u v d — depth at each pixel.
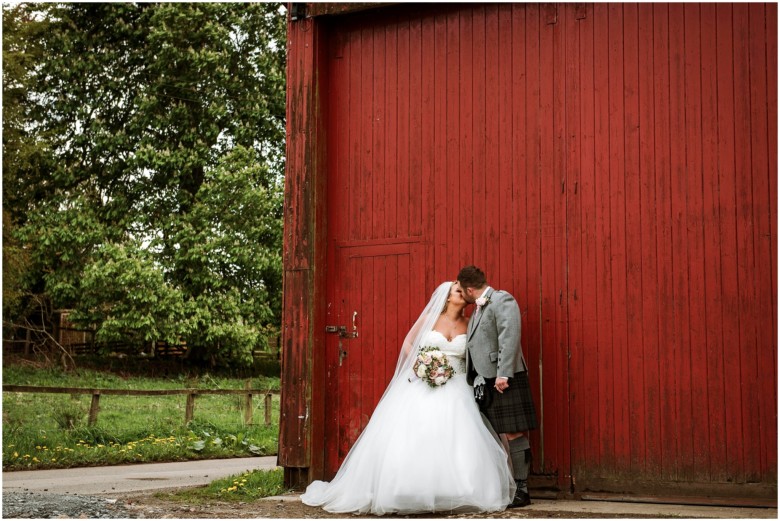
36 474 8.85
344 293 6.75
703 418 5.53
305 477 6.57
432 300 6.09
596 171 5.97
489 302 5.85
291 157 6.82
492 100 6.36
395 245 6.59
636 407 5.71
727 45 5.66
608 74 5.99
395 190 6.64
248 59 23.58
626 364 5.77
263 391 14.55
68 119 22.70
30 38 21.61
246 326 21.42
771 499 5.31
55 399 15.16
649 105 5.85
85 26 23.08
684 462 5.56
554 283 6.03
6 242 20.22
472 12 6.48
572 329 5.95
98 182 22.42
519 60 6.29
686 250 5.67
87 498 6.12
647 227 5.79
